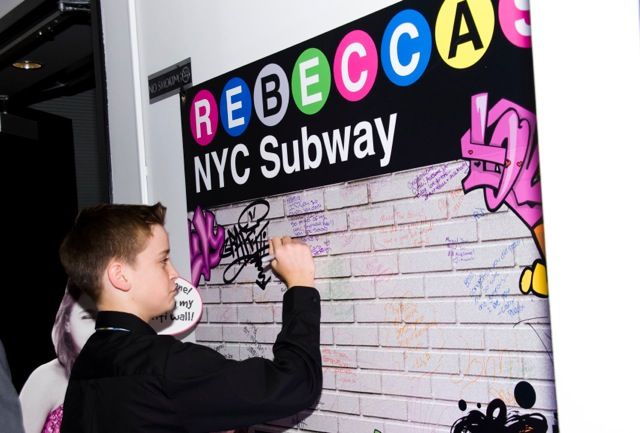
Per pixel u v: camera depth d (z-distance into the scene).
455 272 1.23
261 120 1.60
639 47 0.93
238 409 1.25
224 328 1.72
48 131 2.96
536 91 1.03
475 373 1.20
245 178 1.66
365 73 1.37
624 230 0.95
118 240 1.45
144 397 1.29
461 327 1.22
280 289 1.57
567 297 1.01
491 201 1.17
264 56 1.59
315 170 1.48
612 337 0.96
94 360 1.40
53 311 2.92
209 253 1.77
